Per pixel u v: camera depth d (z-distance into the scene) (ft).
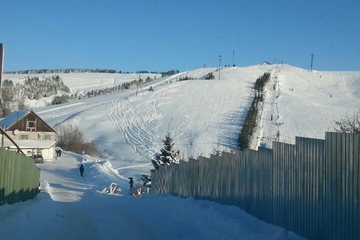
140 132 335.26
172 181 85.15
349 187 27.63
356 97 458.09
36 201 79.30
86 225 49.88
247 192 45.93
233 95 412.16
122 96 458.91
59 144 306.14
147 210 67.62
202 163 63.72
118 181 176.45
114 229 46.55
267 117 303.89
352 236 27.20
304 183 33.40
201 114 358.64
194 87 449.48
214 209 48.47
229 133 296.10
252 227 38.37
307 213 32.81
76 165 224.33
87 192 128.26
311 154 32.45
